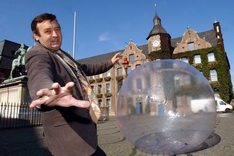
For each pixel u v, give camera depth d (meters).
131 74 3.17
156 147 2.73
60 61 1.34
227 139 6.03
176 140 2.70
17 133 8.31
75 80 1.37
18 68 16.33
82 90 1.41
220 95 28.05
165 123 2.75
